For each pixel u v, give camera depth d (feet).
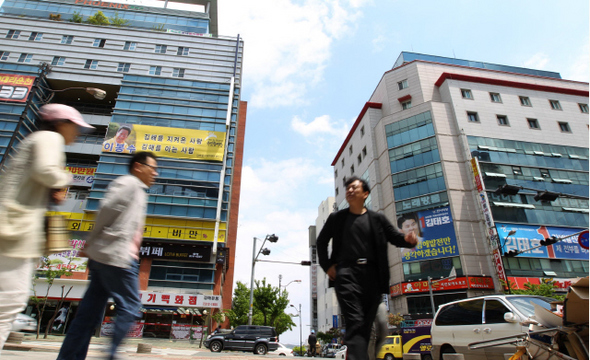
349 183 9.52
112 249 8.25
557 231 95.40
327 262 9.09
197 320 78.89
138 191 9.03
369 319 7.92
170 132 99.81
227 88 110.42
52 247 6.79
